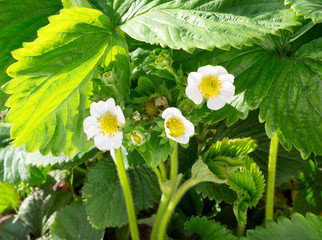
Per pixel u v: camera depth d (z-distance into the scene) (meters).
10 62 0.23
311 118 0.19
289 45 0.21
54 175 0.35
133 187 0.28
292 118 0.19
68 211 0.29
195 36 0.17
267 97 0.20
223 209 0.29
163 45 0.17
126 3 0.21
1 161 0.31
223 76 0.17
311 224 0.21
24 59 0.17
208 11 0.18
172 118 0.17
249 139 0.20
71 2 0.20
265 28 0.17
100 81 0.19
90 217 0.26
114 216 0.27
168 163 0.30
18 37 0.23
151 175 0.28
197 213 0.29
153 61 0.19
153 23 0.19
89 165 0.36
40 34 0.17
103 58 0.20
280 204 0.31
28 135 0.19
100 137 0.18
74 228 0.29
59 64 0.18
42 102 0.19
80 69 0.19
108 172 0.28
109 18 0.21
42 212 0.33
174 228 0.28
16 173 0.30
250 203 0.21
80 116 0.21
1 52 0.23
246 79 0.20
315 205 0.28
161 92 0.19
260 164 0.27
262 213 0.29
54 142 0.20
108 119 0.17
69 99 0.20
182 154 0.26
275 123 0.19
